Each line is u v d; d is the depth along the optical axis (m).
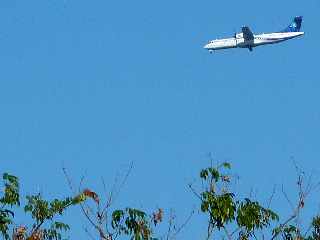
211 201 53.19
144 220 52.75
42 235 54.19
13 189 55.41
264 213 53.53
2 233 54.25
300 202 53.00
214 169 54.28
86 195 52.44
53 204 54.53
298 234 53.12
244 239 53.25
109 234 52.19
